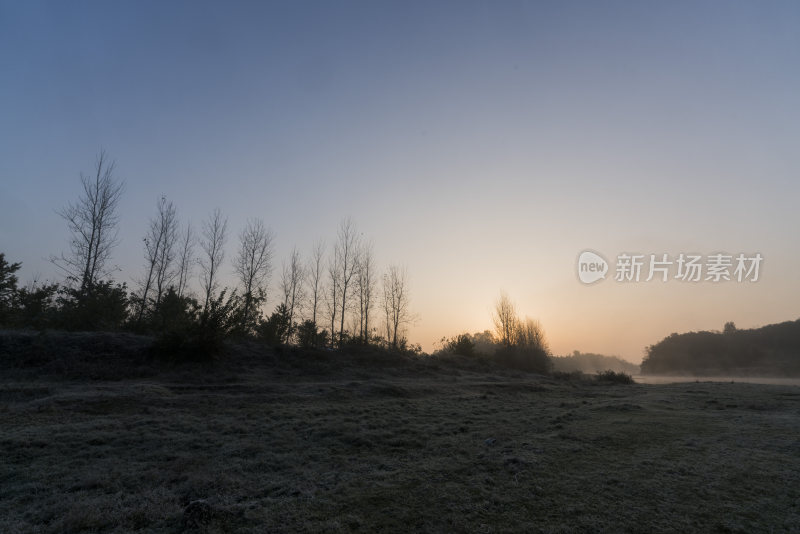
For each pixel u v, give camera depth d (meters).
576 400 17.41
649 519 5.09
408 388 18.84
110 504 5.80
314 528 4.99
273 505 5.73
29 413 10.98
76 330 23.62
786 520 4.99
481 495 5.98
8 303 24.09
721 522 4.97
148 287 29.50
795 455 7.60
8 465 7.40
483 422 11.70
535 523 5.05
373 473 7.11
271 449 8.72
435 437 9.91
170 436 9.43
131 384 15.88
